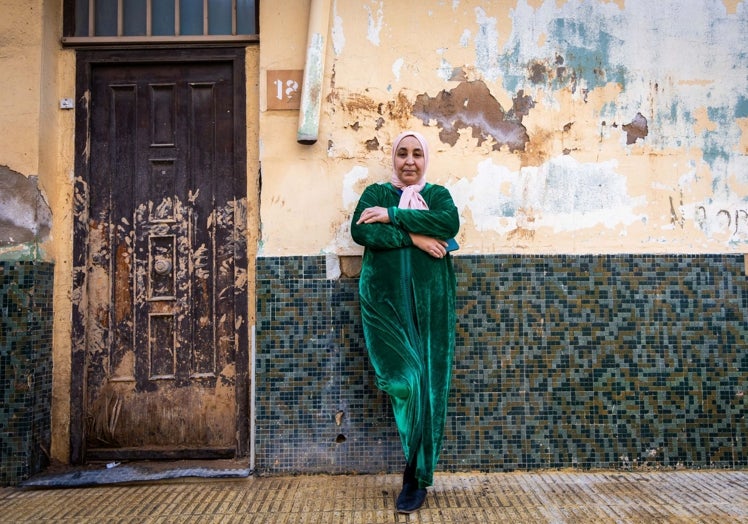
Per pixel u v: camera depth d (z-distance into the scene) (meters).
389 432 3.61
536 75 3.76
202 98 3.98
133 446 3.88
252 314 3.85
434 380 3.19
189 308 3.92
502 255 3.68
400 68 3.75
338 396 3.62
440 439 3.15
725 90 3.78
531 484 3.44
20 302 3.57
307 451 3.60
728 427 3.65
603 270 3.69
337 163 3.72
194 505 3.19
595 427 3.64
